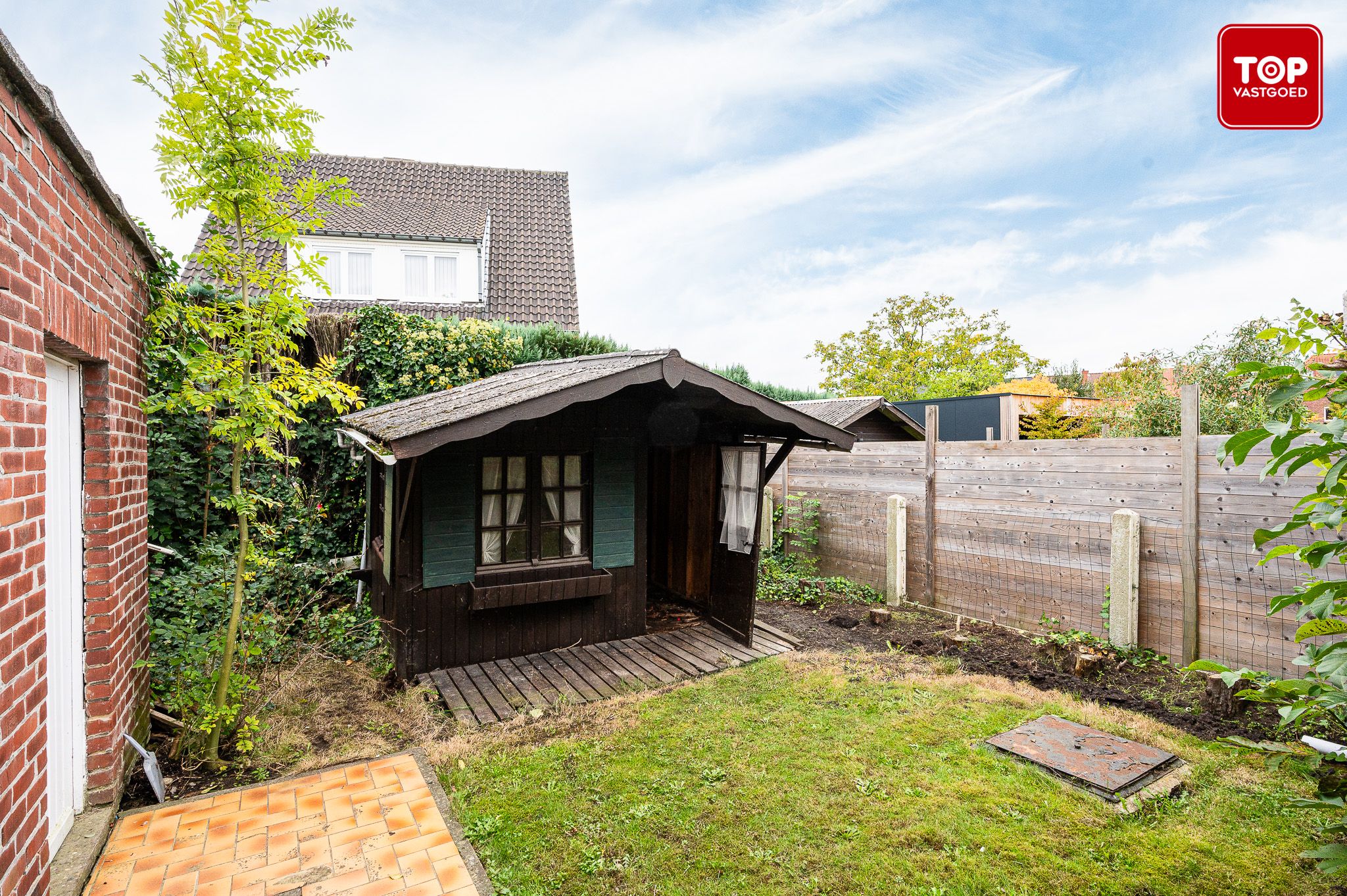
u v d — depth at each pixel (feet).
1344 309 8.72
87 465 10.19
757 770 12.26
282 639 17.10
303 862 9.41
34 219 7.32
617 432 20.33
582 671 17.81
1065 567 19.99
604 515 20.18
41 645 7.61
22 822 6.96
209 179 11.39
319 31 11.23
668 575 27.78
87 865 8.96
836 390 93.56
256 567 17.42
